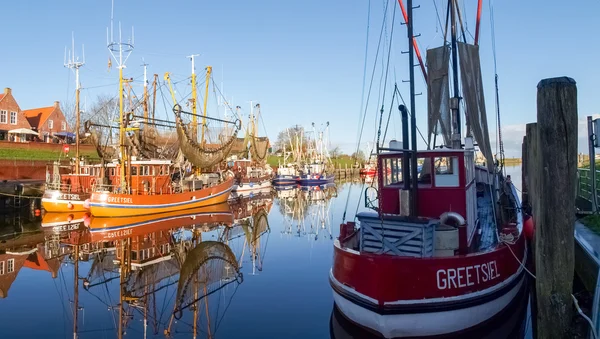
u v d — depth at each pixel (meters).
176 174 38.31
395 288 8.02
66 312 11.30
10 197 32.22
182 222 28.28
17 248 19.80
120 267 16.27
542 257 7.35
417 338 8.11
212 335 9.52
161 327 10.14
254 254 18.72
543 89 7.24
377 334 8.43
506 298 9.27
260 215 33.09
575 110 7.09
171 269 15.93
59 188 31.94
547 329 7.29
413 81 9.25
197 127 39.31
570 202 7.11
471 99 12.47
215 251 19.27
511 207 13.37
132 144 31.52
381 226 8.70
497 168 14.08
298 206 39.94
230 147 37.25
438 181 9.79
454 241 8.78
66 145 46.44
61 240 21.70
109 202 27.81
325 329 9.77
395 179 10.48
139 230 24.75
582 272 9.84
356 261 8.58
